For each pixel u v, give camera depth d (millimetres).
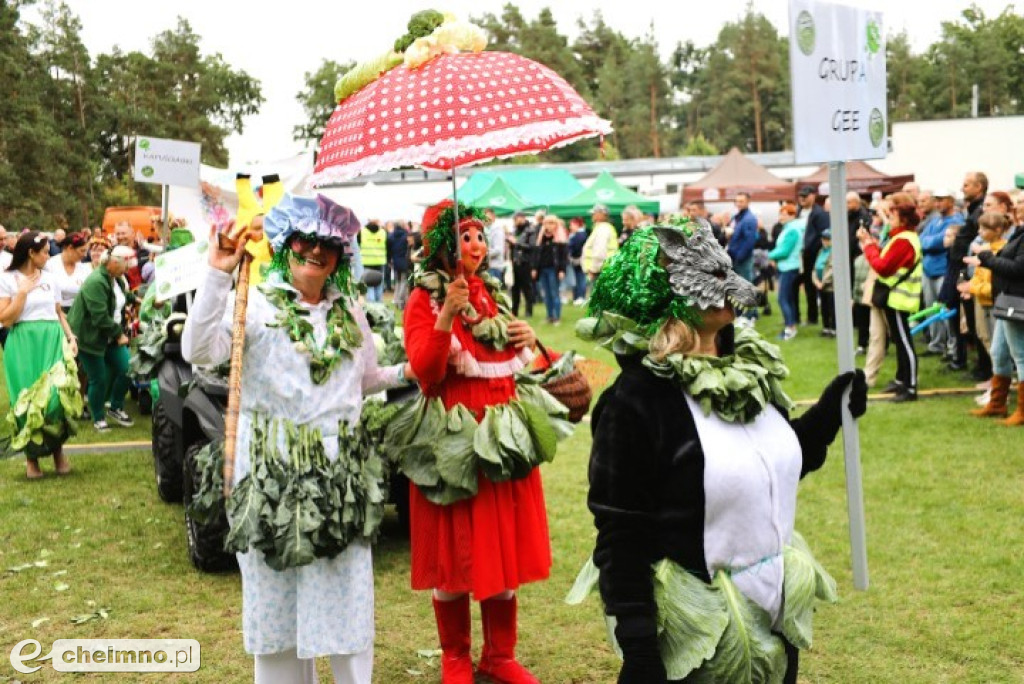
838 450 7844
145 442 9320
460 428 3928
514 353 4148
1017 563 5371
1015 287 8219
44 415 7848
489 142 3529
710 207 29203
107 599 5309
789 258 14375
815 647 4477
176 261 6879
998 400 8797
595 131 3760
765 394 2754
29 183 49250
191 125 66562
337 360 3615
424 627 4887
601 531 2723
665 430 2680
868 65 4094
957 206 14859
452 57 3727
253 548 3451
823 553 5617
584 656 4512
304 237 3615
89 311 9672
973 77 100312
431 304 3986
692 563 2676
